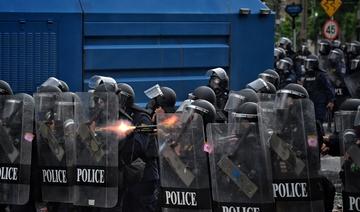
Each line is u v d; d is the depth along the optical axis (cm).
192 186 1059
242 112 1053
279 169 1033
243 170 1022
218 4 1867
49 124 1188
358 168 1023
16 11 1666
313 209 1037
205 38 1852
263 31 1906
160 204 1134
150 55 1775
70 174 1182
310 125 1037
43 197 1207
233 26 1873
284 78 2612
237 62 1880
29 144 1198
